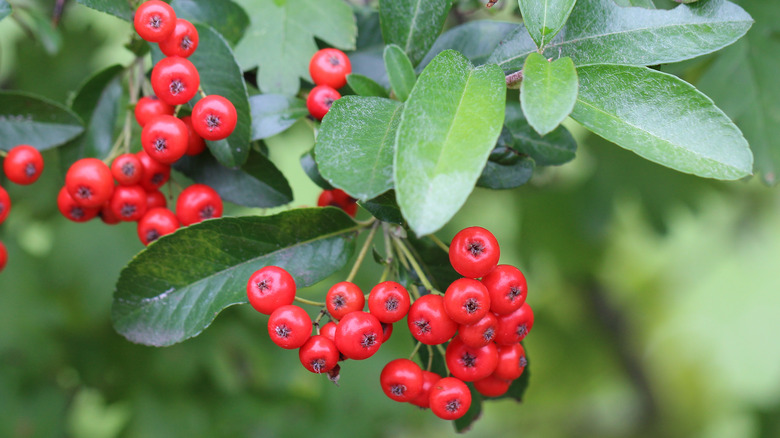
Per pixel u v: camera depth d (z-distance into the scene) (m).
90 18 0.39
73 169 0.28
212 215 0.29
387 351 0.42
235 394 0.40
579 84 0.26
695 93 0.26
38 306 0.38
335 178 0.25
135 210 0.29
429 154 0.24
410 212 0.24
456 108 0.25
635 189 0.47
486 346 0.27
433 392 0.27
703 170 0.25
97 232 0.39
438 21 0.28
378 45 0.31
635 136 0.26
